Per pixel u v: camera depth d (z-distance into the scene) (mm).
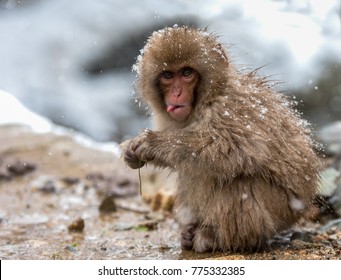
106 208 13203
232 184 9461
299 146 9844
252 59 21906
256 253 9570
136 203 14047
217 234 9805
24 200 14258
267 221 9414
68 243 10703
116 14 24781
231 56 10336
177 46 9688
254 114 9445
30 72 24688
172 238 11023
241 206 9422
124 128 23469
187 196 10094
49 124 21219
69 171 16438
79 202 14164
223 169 9180
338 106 22219
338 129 15461
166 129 10305
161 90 10078
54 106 23938
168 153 9398
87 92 24328
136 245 10547
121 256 9820
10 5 25922
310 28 22984
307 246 9875
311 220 11273
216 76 9578
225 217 9492
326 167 11125
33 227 11922
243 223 9414
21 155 17453
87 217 12812
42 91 24250
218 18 23094
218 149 9141
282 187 9531
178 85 9742
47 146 18172
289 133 9836
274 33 22766
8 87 24234
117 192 14609
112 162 17141
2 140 18578
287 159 9516
